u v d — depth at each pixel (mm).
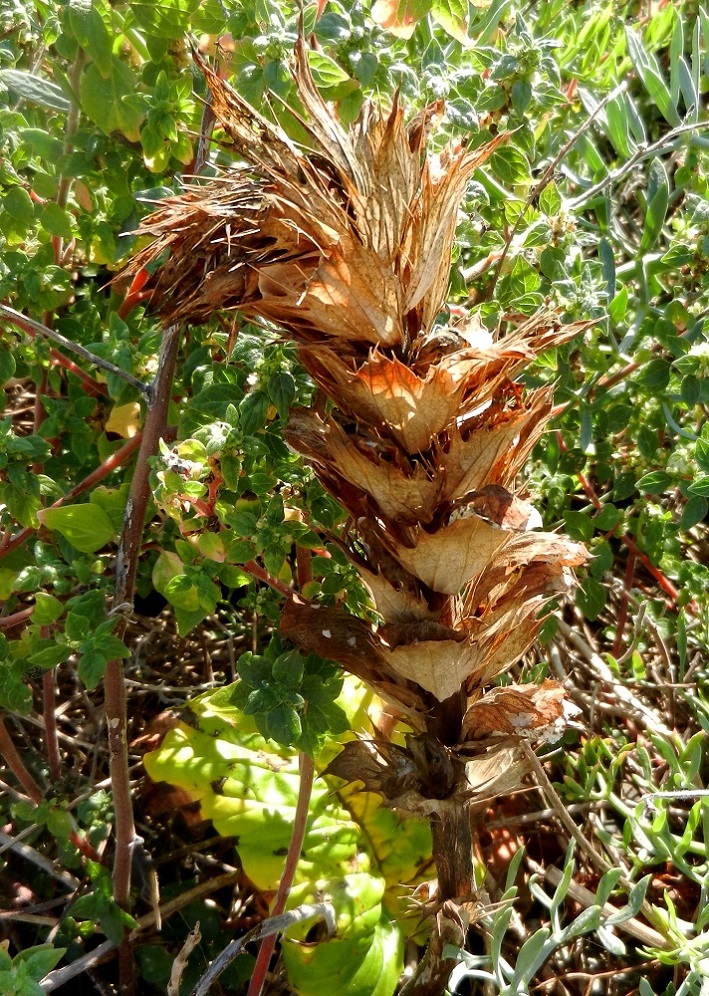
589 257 438
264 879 277
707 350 333
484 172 348
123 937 277
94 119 268
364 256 176
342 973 266
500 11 343
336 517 250
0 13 302
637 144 406
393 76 273
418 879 289
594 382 366
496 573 222
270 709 227
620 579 409
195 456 228
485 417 193
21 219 286
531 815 334
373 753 242
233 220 183
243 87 253
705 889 289
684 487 340
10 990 226
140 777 340
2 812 318
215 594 241
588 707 375
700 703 333
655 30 440
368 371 177
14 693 259
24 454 257
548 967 319
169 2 253
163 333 274
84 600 242
